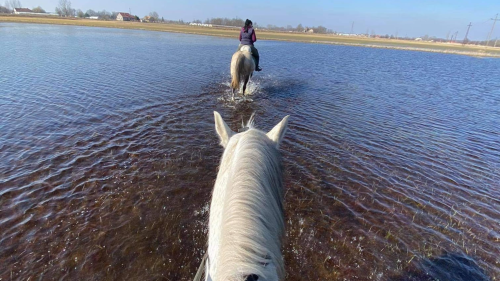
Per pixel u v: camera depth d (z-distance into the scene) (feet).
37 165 18.01
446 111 35.73
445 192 17.42
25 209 14.15
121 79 43.65
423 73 69.77
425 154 22.49
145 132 23.84
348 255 12.50
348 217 14.88
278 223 4.82
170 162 19.22
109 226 13.41
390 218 14.93
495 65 102.99
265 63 71.15
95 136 22.58
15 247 11.99
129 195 15.66
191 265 11.68
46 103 30.37
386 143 24.25
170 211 14.61
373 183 18.01
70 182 16.47
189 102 32.86
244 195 4.59
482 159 22.08
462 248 13.16
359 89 46.09
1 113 26.81
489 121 32.17
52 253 11.81
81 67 52.19
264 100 35.60
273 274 4.19
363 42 214.28
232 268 3.85
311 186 17.39
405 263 12.21
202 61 67.21
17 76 42.29
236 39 148.97
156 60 65.36
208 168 18.78
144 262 11.68
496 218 15.30
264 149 5.56
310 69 65.10
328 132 25.99
